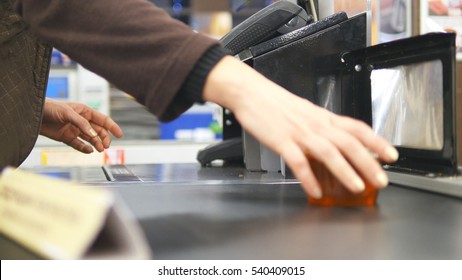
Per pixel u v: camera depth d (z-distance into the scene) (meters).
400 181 0.67
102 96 2.23
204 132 2.35
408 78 0.69
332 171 0.45
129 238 0.31
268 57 0.79
